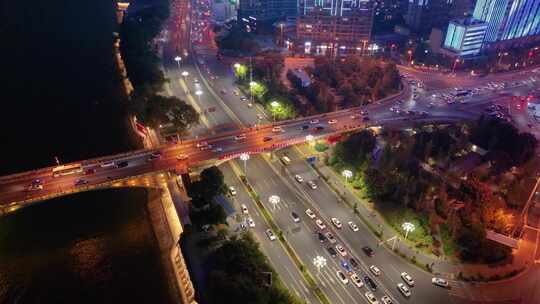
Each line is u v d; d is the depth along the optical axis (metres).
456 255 194.50
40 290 161.00
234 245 181.25
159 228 197.62
